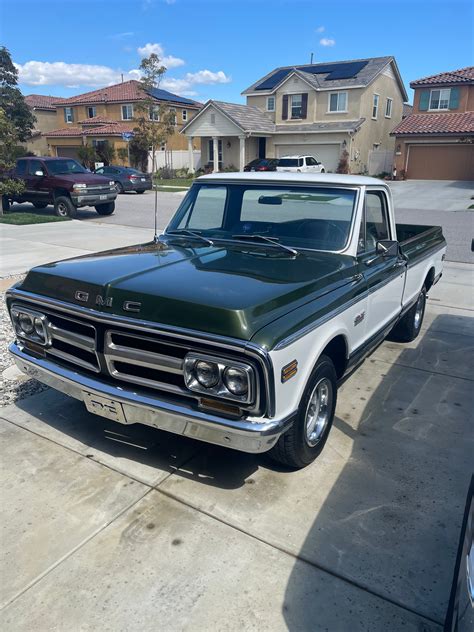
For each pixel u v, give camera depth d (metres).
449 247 12.52
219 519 3.09
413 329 6.10
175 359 2.91
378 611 2.51
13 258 10.27
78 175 17.52
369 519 3.12
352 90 34.59
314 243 4.18
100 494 3.29
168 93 48.16
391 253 4.36
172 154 42.97
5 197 17.86
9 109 45.94
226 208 4.58
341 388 4.91
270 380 2.73
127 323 2.99
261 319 2.83
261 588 2.62
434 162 33.59
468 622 1.80
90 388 3.24
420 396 4.77
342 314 3.54
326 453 3.80
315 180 4.29
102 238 12.98
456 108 34.34
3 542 2.89
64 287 3.37
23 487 3.34
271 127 37.38
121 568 2.73
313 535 2.98
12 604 2.52
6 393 4.67
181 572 2.71
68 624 2.42
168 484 3.40
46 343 3.54
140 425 4.14
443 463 3.72
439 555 2.86
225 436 2.85
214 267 3.56
